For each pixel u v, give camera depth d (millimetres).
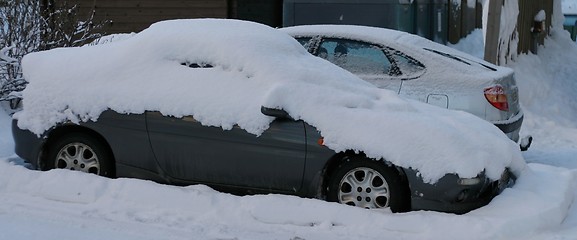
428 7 16578
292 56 7422
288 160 6734
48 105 7418
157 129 7066
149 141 7102
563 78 17422
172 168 7109
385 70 8961
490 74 8781
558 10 21594
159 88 7133
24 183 7137
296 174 6742
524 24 16938
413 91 8773
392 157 6453
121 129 7180
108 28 15906
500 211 6426
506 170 7098
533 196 6629
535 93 14562
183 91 7051
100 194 6887
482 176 6520
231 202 6660
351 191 6648
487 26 13109
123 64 7371
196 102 6973
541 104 14422
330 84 7078
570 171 7891
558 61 19203
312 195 6758
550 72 17625
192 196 6734
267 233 6180
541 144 11172
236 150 6852
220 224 6387
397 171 6535
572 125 13492
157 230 6168
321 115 6688
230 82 7027
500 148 6859
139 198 6789
